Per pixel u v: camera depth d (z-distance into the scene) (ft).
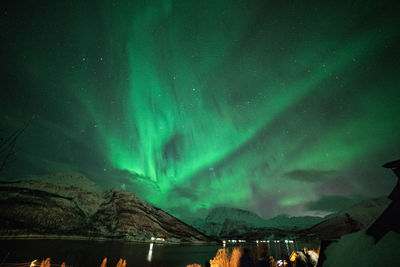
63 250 142.00
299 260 40.98
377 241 16.07
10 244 146.51
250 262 26.43
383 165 17.74
